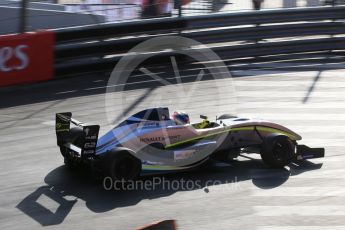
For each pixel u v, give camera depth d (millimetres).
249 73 17141
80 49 15930
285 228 7578
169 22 17422
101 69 16453
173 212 8055
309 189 8992
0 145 10828
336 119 12820
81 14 20641
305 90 15281
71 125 11469
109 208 8125
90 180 9188
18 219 7730
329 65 18500
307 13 19719
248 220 7820
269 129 10102
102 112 12961
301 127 12188
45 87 15109
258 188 9008
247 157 10633
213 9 20453
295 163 10266
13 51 14562
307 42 19688
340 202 8477
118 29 16547
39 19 19922
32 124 12117
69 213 7938
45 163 9953
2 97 14172
